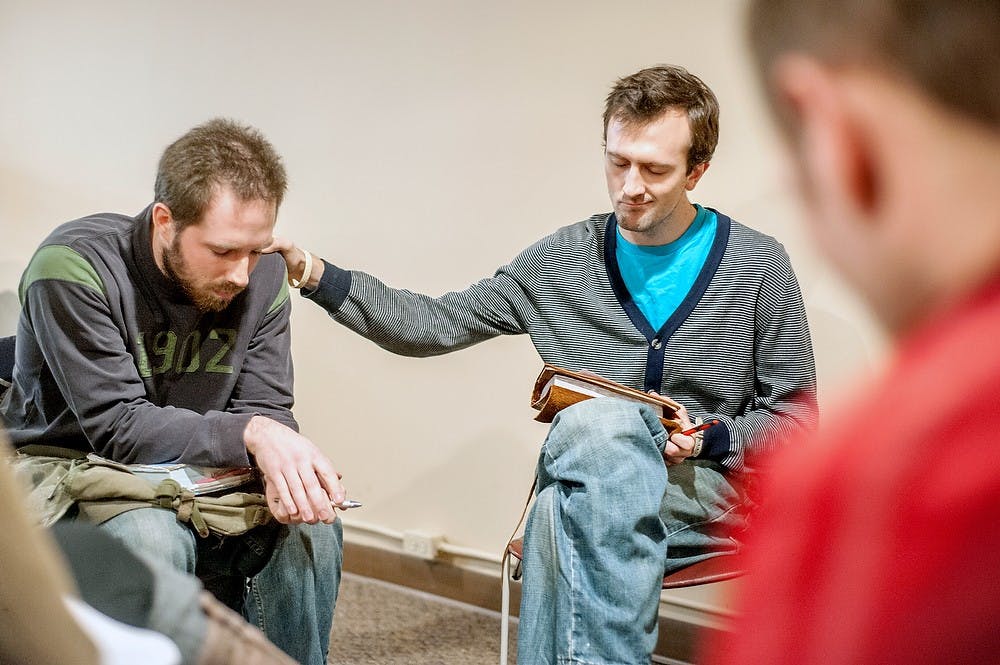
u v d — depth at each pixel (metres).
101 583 0.57
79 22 3.10
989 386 0.33
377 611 2.55
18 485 0.45
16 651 0.45
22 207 3.33
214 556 1.67
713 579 1.69
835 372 2.02
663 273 1.86
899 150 0.34
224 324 1.75
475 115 2.40
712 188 2.12
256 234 1.59
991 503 0.33
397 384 2.64
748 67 0.39
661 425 1.67
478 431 2.52
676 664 2.28
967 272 0.34
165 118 2.97
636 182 1.73
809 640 0.37
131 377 1.64
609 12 2.18
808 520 0.37
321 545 1.74
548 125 2.30
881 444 0.35
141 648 0.51
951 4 0.32
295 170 2.75
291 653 1.70
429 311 1.95
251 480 1.69
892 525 0.35
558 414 1.68
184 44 2.90
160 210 1.59
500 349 2.45
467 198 2.45
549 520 1.65
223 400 1.76
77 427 1.67
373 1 2.52
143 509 1.53
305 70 2.67
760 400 1.84
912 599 0.34
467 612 2.56
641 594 1.57
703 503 1.74
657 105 1.71
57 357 1.60
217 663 0.58
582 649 1.57
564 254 1.93
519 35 2.31
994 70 0.32
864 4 0.34
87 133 3.14
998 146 0.33
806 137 0.36
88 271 1.60
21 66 3.26
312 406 2.82
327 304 1.90
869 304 0.38
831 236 0.37
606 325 1.88
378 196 2.60
